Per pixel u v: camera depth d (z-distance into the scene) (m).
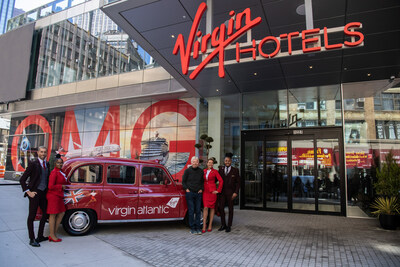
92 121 16.08
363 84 9.21
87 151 15.90
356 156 8.88
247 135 10.58
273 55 5.11
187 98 13.08
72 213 5.38
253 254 4.55
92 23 16.28
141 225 6.60
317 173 9.21
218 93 11.08
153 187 6.08
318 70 8.19
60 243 4.86
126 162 6.00
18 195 11.17
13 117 20.62
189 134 12.72
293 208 9.29
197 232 5.88
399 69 8.01
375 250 4.87
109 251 4.48
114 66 14.72
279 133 10.02
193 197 5.98
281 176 9.70
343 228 6.74
